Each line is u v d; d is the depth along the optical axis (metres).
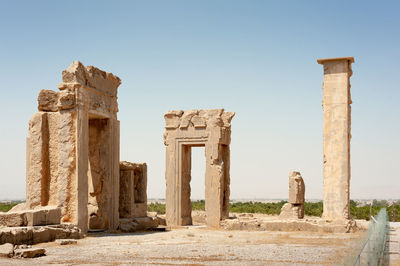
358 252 8.20
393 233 20.20
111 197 21.53
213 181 24.41
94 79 20.45
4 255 12.17
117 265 11.14
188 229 23.05
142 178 25.52
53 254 12.91
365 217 36.06
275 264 11.40
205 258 12.36
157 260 11.98
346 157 20.70
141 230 22.53
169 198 25.89
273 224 21.81
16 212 15.47
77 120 18.84
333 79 21.08
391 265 11.55
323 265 11.09
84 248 14.30
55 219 16.83
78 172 18.64
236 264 11.34
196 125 25.31
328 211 20.91
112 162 21.78
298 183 27.75
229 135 25.94
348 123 21.06
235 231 21.59
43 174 19.03
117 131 22.45
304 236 18.73
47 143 19.34
